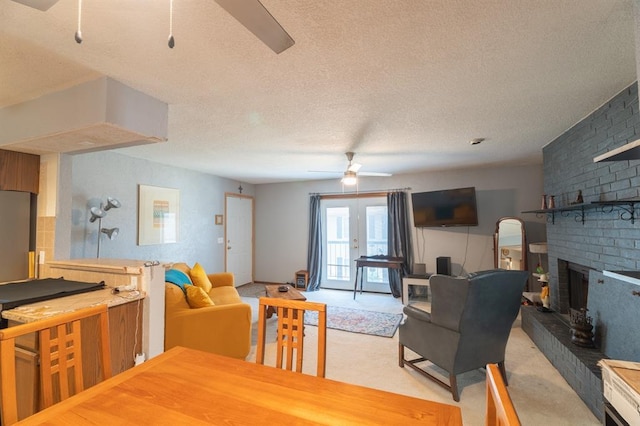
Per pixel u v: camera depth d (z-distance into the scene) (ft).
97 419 3.08
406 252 18.13
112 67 5.75
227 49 5.17
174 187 15.78
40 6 3.05
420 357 9.73
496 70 6.02
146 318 7.20
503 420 1.97
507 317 7.73
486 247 16.85
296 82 6.43
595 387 6.53
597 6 4.19
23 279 8.38
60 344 3.87
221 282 14.99
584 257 8.99
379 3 4.07
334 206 20.58
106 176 12.44
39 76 6.06
